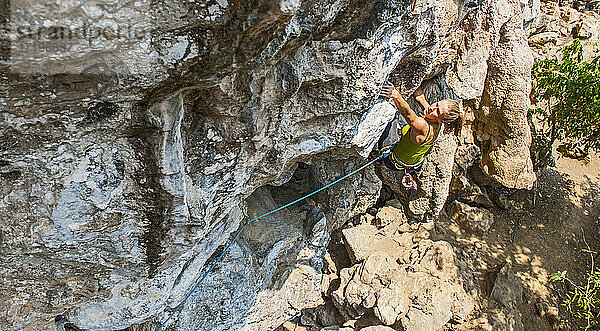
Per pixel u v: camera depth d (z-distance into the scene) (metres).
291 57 2.84
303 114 3.71
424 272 6.62
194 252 3.93
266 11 1.99
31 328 3.17
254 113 2.89
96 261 2.97
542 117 9.16
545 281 7.82
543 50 9.93
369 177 6.34
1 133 2.06
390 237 7.39
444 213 8.41
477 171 8.13
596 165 9.87
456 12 4.39
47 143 2.23
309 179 6.40
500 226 8.44
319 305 6.75
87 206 2.56
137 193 2.69
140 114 2.33
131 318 3.66
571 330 7.39
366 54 3.42
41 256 2.69
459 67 5.94
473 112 6.93
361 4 2.86
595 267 8.14
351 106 3.76
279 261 5.62
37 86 1.93
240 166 3.29
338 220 6.48
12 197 2.36
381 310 6.00
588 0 11.55
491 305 7.21
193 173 3.05
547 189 9.09
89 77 2.02
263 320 5.63
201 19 1.97
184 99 2.62
